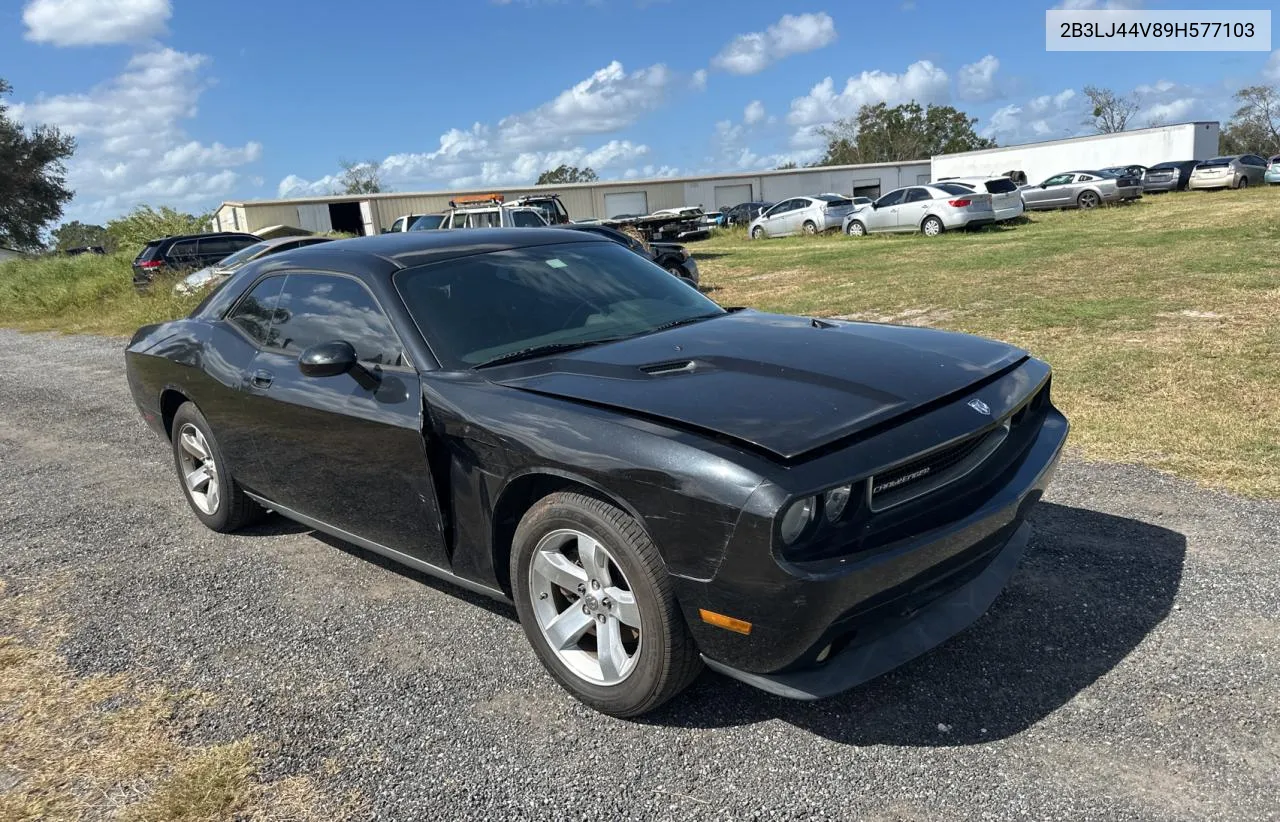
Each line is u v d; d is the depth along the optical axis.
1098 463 4.75
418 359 3.27
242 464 4.28
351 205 43.75
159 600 3.98
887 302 11.14
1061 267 12.80
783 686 2.50
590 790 2.49
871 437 2.50
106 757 2.79
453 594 3.86
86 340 14.61
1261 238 14.06
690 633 2.59
